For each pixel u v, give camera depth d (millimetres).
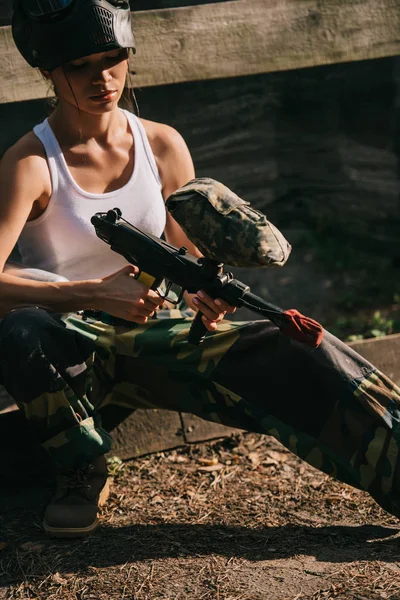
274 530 2676
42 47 2465
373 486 2590
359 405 2547
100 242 2697
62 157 2619
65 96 2555
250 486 3010
